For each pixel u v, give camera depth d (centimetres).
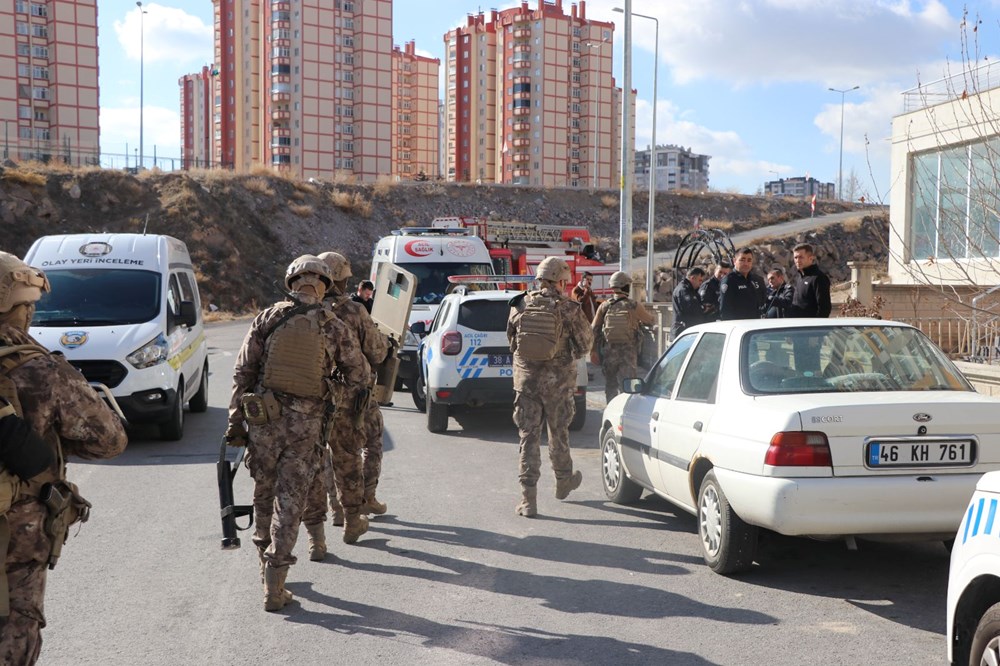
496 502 778
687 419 614
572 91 11912
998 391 894
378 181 6078
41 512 299
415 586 554
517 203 6300
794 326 608
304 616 503
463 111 12612
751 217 6812
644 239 5853
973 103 1803
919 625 482
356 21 9850
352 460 638
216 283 4322
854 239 5566
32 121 8419
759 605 514
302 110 9619
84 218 4391
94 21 8638
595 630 478
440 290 1705
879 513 494
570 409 757
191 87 14088
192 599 532
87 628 485
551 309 724
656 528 690
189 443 1075
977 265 1573
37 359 302
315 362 512
